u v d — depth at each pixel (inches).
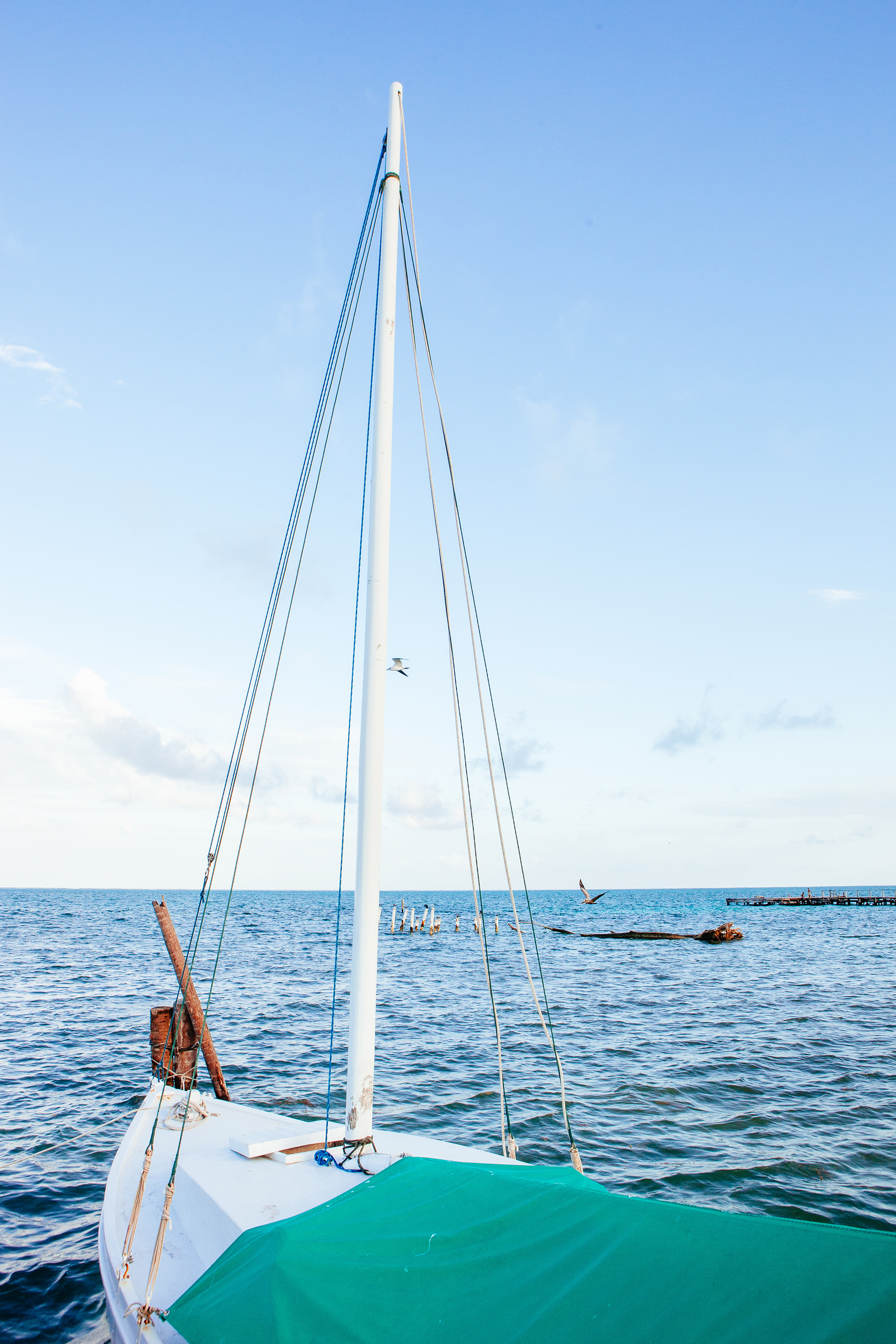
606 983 1562.5
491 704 376.5
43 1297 354.9
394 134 318.3
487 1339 143.5
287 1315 156.3
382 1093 709.3
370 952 275.1
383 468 296.8
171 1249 252.4
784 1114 634.2
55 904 5915.4
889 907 5334.6
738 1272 141.8
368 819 276.4
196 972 1649.9
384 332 304.2
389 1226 185.9
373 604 285.4
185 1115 273.0
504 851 355.3
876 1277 132.6
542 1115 634.8
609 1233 163.5
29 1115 633.0
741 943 2657.5
